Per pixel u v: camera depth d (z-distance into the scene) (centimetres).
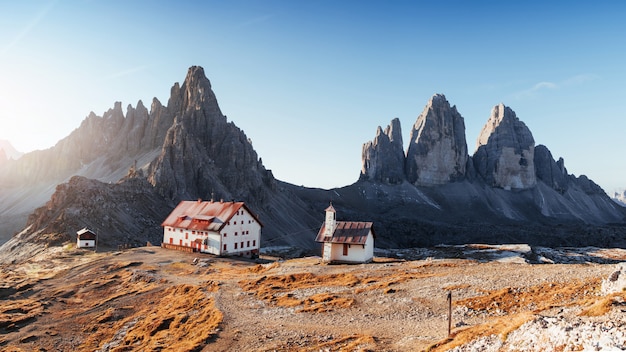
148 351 3897
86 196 14438
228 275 7038
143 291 6378
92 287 6988
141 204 16538
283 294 5272
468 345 2530
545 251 13800
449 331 2988
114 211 14525
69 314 5759
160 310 5384
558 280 4472
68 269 8306
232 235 9706
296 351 3209
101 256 9481
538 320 2394
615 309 2395
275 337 3609
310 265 7450
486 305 4012
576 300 3628
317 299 4816
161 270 7731
